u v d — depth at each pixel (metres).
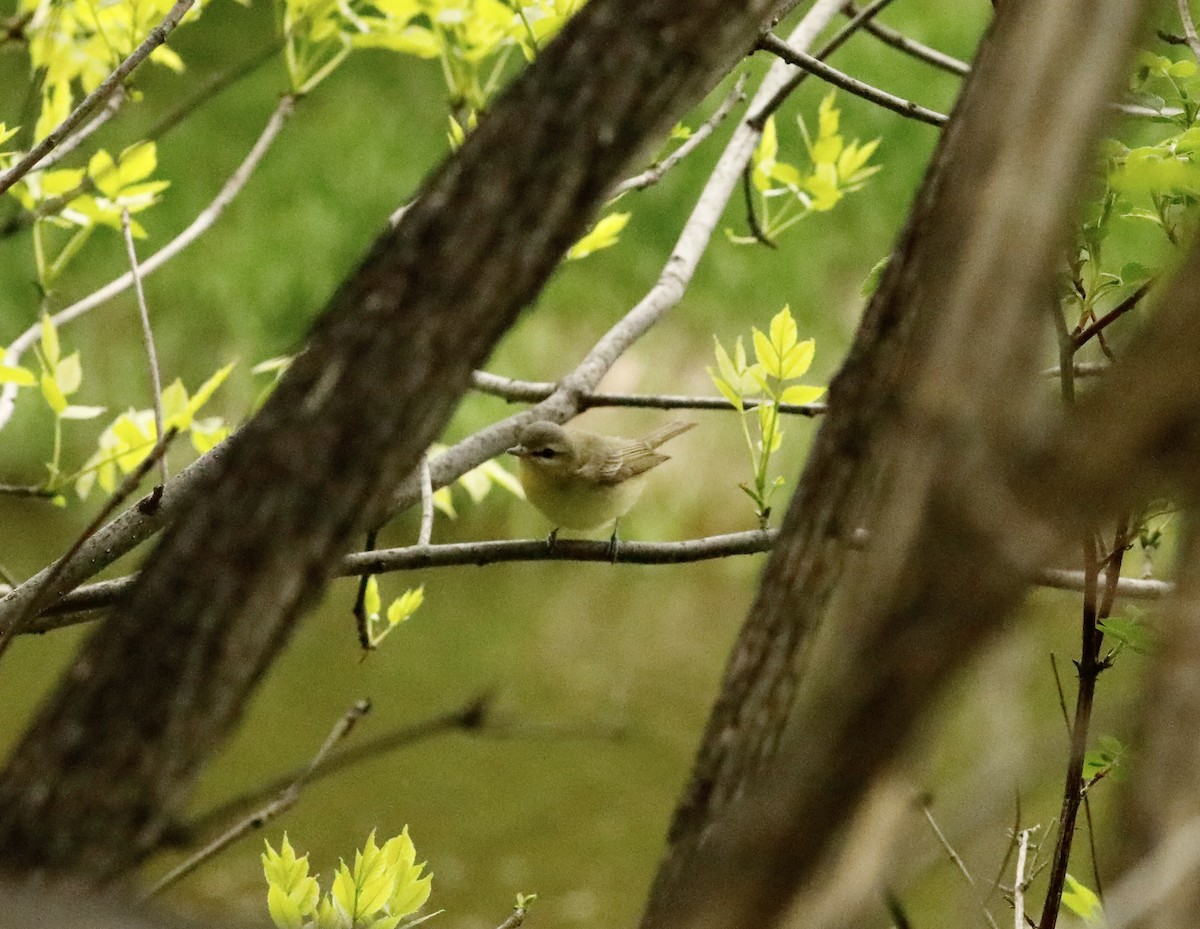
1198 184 5.17
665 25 3.32
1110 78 2.69
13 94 23.25
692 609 21.02
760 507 7.48
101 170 8.58
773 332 7.29
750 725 3.56
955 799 3.13
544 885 13.63
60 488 8.17
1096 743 5.32
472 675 18.25
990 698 3.00
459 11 8.91
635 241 24.95
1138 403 2.44
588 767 15.84
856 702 2.54
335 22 9.30
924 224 3.60
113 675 3.04
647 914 3.52
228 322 24.61
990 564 2.48
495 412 23.14
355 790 15.12
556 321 24.44
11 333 23.67
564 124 3.29
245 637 3.10
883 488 2.76
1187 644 2.88
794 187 9.78
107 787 2.97
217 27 29.48
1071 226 2.95
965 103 3.52
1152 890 2.72
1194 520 2.94
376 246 3.45
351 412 3.20
